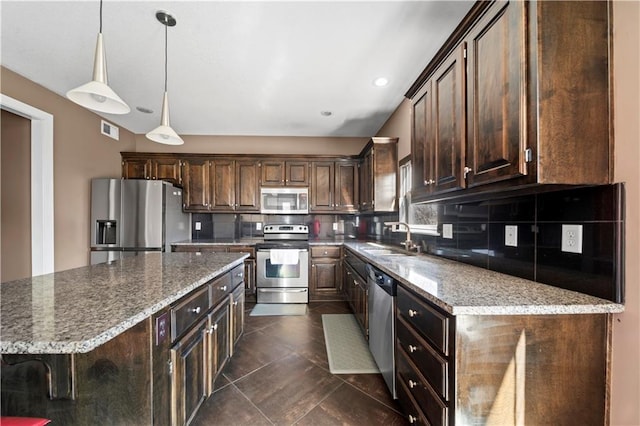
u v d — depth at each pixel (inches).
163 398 43.4
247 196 157.8
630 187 37.5
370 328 86.7
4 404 37.9
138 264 73.1
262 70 94.6
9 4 65.1
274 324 114.4
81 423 38.6
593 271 41.4
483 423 39.0
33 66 93.6
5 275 109.3
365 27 72.7
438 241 88.4
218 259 81.6
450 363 40.0
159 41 79.2
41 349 28.1
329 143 173.6
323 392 70.2
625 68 37.9
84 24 72.5
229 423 59.7
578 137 38.9
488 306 38.1
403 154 120.0
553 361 39.3
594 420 39.4
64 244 116.7
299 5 65.3
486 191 49.6
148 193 130.2
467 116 53.2
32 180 107.6
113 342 39.5
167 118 77.3
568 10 38.9
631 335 37.3
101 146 138.2
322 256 146.9
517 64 40.4
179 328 48.8
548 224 49.1
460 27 53.2
